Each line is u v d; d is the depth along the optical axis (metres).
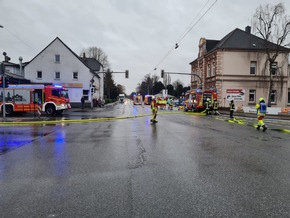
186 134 11.66
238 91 37.31
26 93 22.70
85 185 4.89
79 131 12.67
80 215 3.66
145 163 6.50
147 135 11.31
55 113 23.44
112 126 14.91
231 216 3.64
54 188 4.73
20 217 3.60
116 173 5.65
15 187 4.79
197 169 5.97
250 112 31.34
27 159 6.91
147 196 4.35
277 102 37.44
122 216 3.63
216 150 8.13
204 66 44.38
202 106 30.95
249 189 4.70
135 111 32.03
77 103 42.09
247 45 37.56
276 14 33.72
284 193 4.52
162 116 23.84
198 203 4.07
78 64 42.00
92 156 7.25
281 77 37.06
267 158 7.09
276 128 14.76
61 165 6.31
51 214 3.70
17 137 10.75
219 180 5.20
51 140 9.97
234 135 11.52
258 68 37.28
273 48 35.41
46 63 41.62
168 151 7.93
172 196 4.36
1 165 6.31
